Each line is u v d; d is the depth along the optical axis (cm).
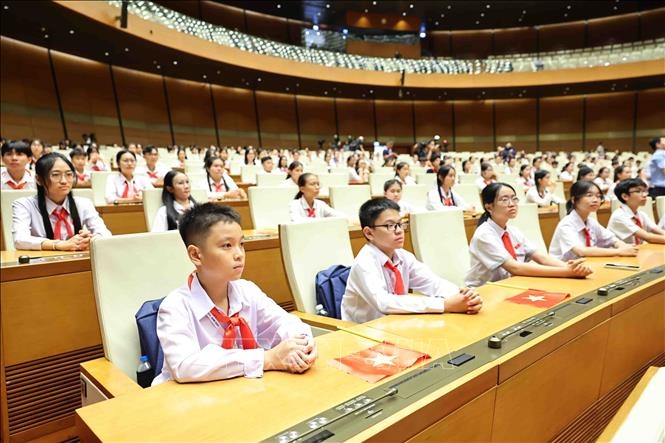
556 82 1798
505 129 2138
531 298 181
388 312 177
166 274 179
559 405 137
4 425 201
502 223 263
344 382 111
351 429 88
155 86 1645
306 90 1911
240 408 100
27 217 271
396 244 202
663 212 455
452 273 293
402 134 2155
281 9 1978
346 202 489
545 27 2167
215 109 1808
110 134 1506
